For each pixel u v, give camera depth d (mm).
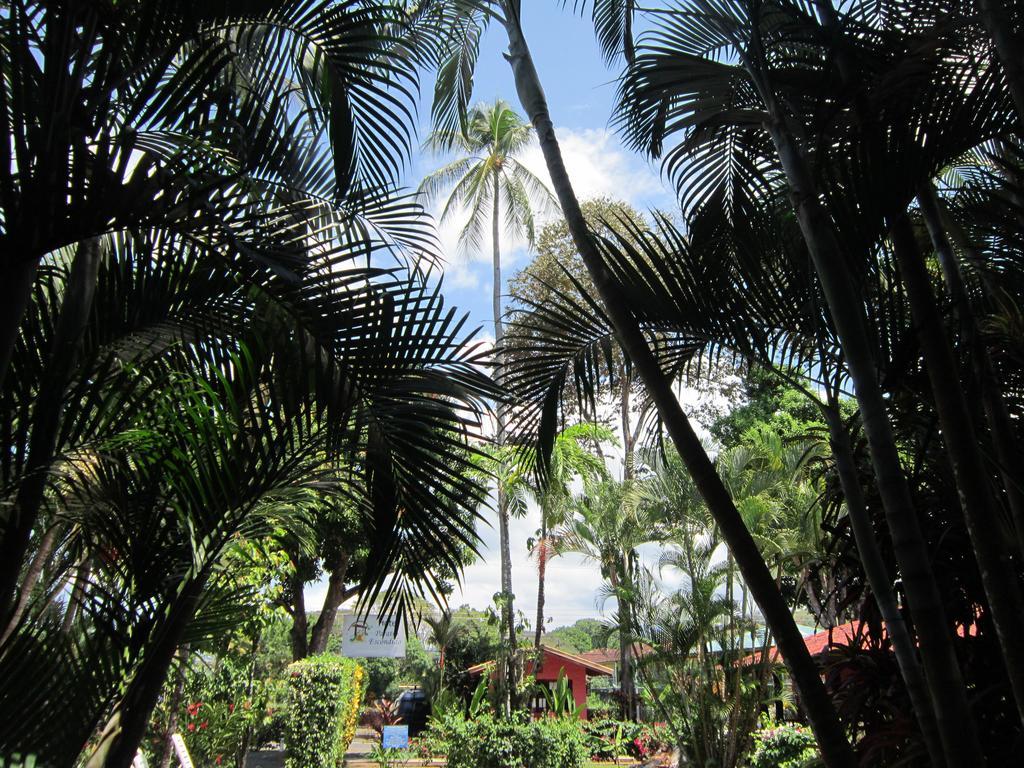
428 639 16875
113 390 2182
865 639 3172
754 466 10516
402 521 2230
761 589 2123
